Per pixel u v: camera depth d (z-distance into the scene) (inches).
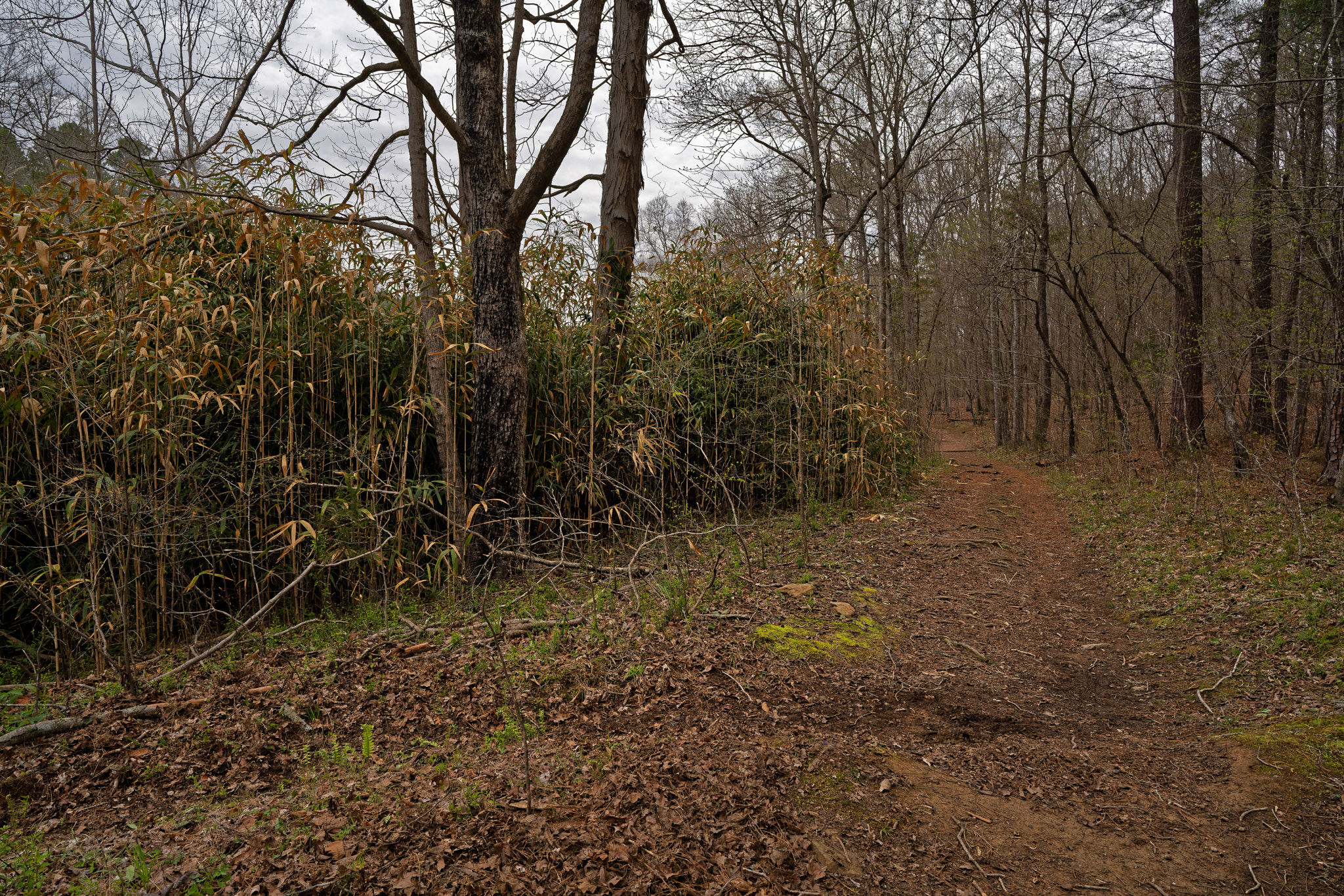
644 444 247.0
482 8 221.5
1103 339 623.2
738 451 335.3
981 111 706.2
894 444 399.2
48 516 186.7
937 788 121.6
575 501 280.7
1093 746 140.8
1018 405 794.2
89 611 173.6
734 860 99.8
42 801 117.1
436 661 165.5
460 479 243.0
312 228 211.2
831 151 625.0
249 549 192.5
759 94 558.3
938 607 224.2
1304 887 100.6
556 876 94.7
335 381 224.5
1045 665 188.2
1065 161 597.9
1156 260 466.6
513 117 350.3
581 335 292.7
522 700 146.7
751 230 586.2
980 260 690.8
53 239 175.3
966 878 101.4
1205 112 481.4
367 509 205.3
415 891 89.6
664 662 161.0
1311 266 338.6
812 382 349.1
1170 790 124.1
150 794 119.2
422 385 234.7
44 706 149.2
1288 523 286.4
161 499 189.3
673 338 331.9
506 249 230.8
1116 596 248.1
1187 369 459.5
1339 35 339.3
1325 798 117.3
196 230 207.8
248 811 110.8
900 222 615.5
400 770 123.3
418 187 245.4
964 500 405.1
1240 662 178.2
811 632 186.4
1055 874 103.1
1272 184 333.7
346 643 177.0
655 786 113.7
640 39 355.6
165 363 180.7
